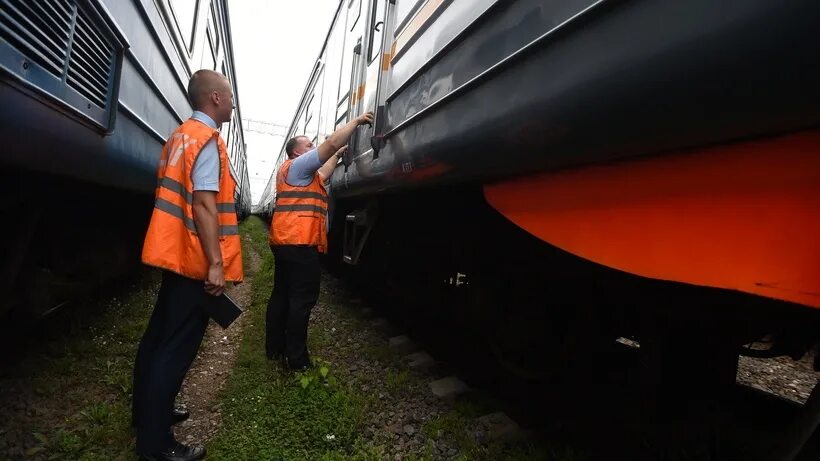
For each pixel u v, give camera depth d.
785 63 0.69
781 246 0.83
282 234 2.69
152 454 1.77
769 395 2.33
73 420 2.08
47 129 1.49
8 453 1.81
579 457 1.88
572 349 2.16
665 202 1.07
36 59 1.37
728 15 0.74
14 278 2.16
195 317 1.81
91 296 3.77
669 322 1.62
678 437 1.66
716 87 0.80
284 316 2.88
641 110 0.96
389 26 2.85
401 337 3.37
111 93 2.06
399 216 3.99
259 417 2.18
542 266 2.15
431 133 2.00
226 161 1.89
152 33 2.76
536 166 1.45
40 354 2.64
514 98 1.36
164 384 1.74
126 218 4.27
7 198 1.99
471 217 2.76
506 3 1.43
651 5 0.89
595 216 1.29
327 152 2.69
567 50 1.13
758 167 0.88
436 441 2.06
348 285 5.56
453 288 3.33
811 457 1.71
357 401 2.34
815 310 1.14
